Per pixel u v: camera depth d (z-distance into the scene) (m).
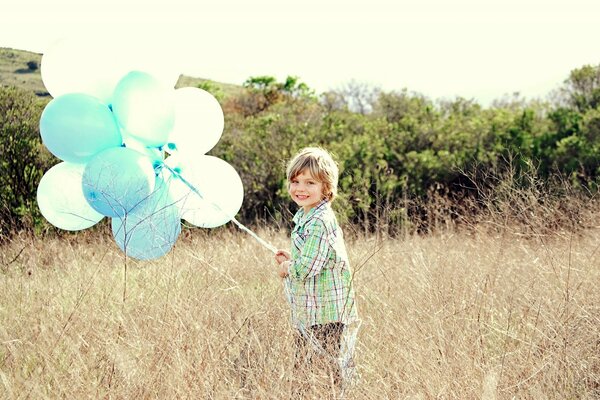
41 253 5.66
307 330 3.33
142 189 3.69
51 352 3.33
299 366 3.24
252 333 3.41
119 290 4.47
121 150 3.73
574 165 10.90
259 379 3.14
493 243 5.16
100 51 3.91
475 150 11.84
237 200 4.20
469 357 3.37
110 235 6.09
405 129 12.96
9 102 9.08
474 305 3.98
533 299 4.05
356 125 13.47
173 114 3.90
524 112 12.44
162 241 3.90
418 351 3.38
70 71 3.88
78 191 3.89
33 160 8.79
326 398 3.02
